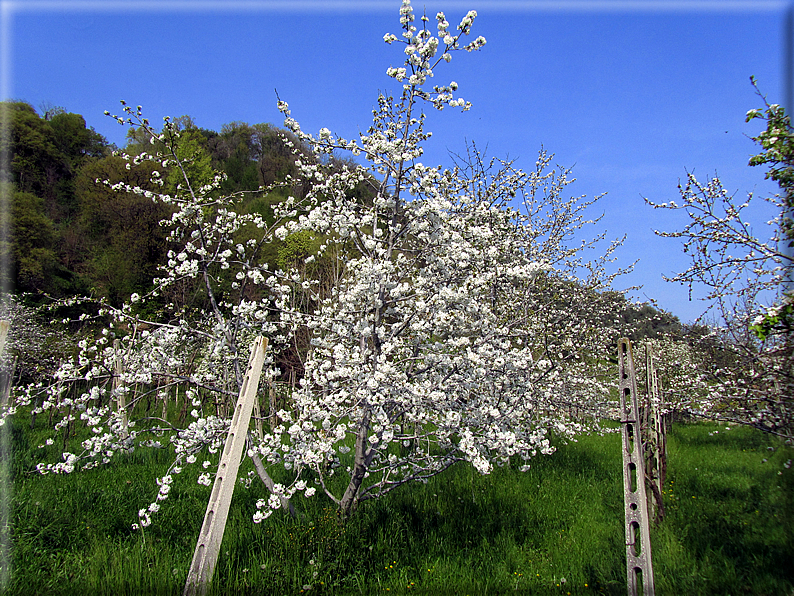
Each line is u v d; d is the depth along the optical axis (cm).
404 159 433
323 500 527
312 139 474
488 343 464
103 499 508
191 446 477
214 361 591
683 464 866
